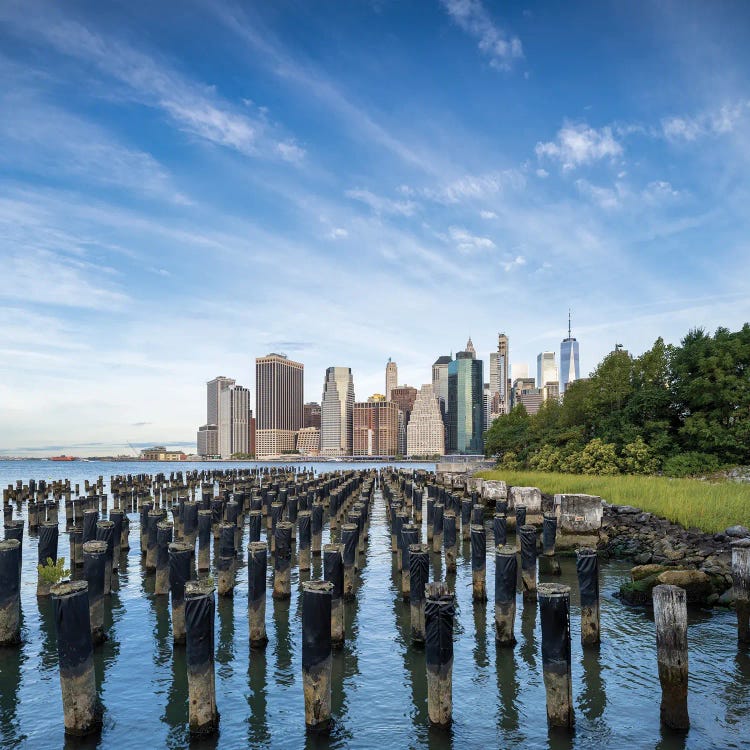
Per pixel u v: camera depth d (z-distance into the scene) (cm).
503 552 1852
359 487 7344
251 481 7038
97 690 1570
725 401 5078
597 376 6469
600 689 1517
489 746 1275
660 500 3369
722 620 1953
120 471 19300
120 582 2733
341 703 1494
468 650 1822
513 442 9300
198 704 1327
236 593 2539
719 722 1333
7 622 1873
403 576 2408
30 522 4644
